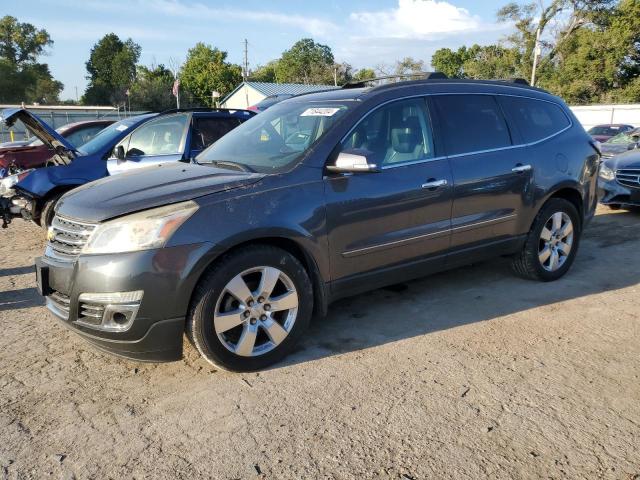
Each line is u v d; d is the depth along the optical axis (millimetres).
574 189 5098
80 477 2529
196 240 3129
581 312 4387
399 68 54438
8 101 75125
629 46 42500
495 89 4805
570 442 2713
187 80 72562
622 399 3094
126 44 90125
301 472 2535
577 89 44312
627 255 6059
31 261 6215
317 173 3635
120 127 7609
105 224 3127
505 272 5434
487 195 4445
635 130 14000
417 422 2900
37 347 3902
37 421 2977
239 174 3613
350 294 3928
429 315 4363
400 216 3957
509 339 3898
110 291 3035
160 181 3590
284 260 3443
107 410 3074
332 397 3162
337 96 4262
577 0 44844
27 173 6656
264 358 3467
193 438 2805
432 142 4227
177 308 3121
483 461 2582
